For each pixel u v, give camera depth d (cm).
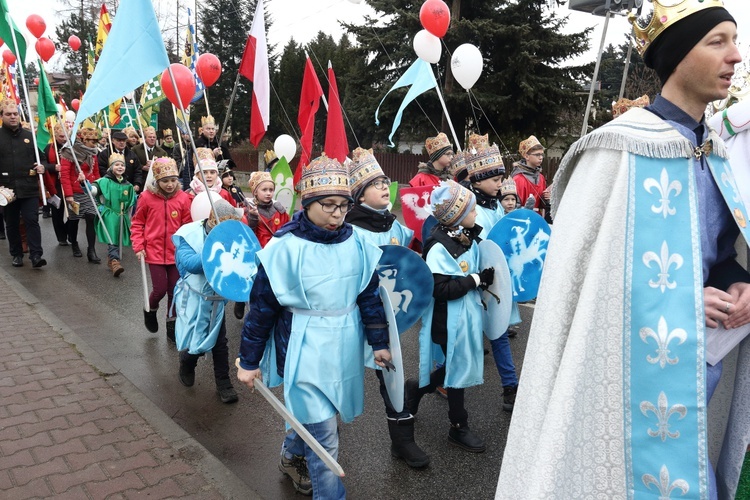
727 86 153
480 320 361
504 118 1980
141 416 391
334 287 267
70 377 452
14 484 307
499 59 1900
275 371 281
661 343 146
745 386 166
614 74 3038
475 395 453
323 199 261
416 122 2056
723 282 169
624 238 149
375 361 287
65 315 639
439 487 327
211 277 377
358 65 2205
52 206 1007
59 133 995
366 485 329
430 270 330
